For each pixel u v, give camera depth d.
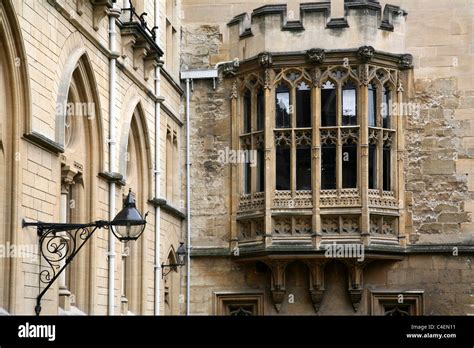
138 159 27.69
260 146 31.91
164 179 30.11
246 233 32.03
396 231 31.56
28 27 18.88
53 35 20.30
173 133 31.72
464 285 31.22
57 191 20.17
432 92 31.98
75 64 21.39
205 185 32.59
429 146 31.84
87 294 22.56
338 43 31.31
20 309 18.23
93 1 22.64
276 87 31.59
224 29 33.00
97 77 23.27
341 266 31.44
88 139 22.95
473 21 32.06
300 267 31.56
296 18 33.16
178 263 31.02
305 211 30.91
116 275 24.53
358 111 31.12
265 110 31.38
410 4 32.38
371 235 30.92
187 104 32.84
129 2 26.23
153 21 29.59
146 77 27.69
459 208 31.58
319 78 31.27
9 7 17.77
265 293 31.81
